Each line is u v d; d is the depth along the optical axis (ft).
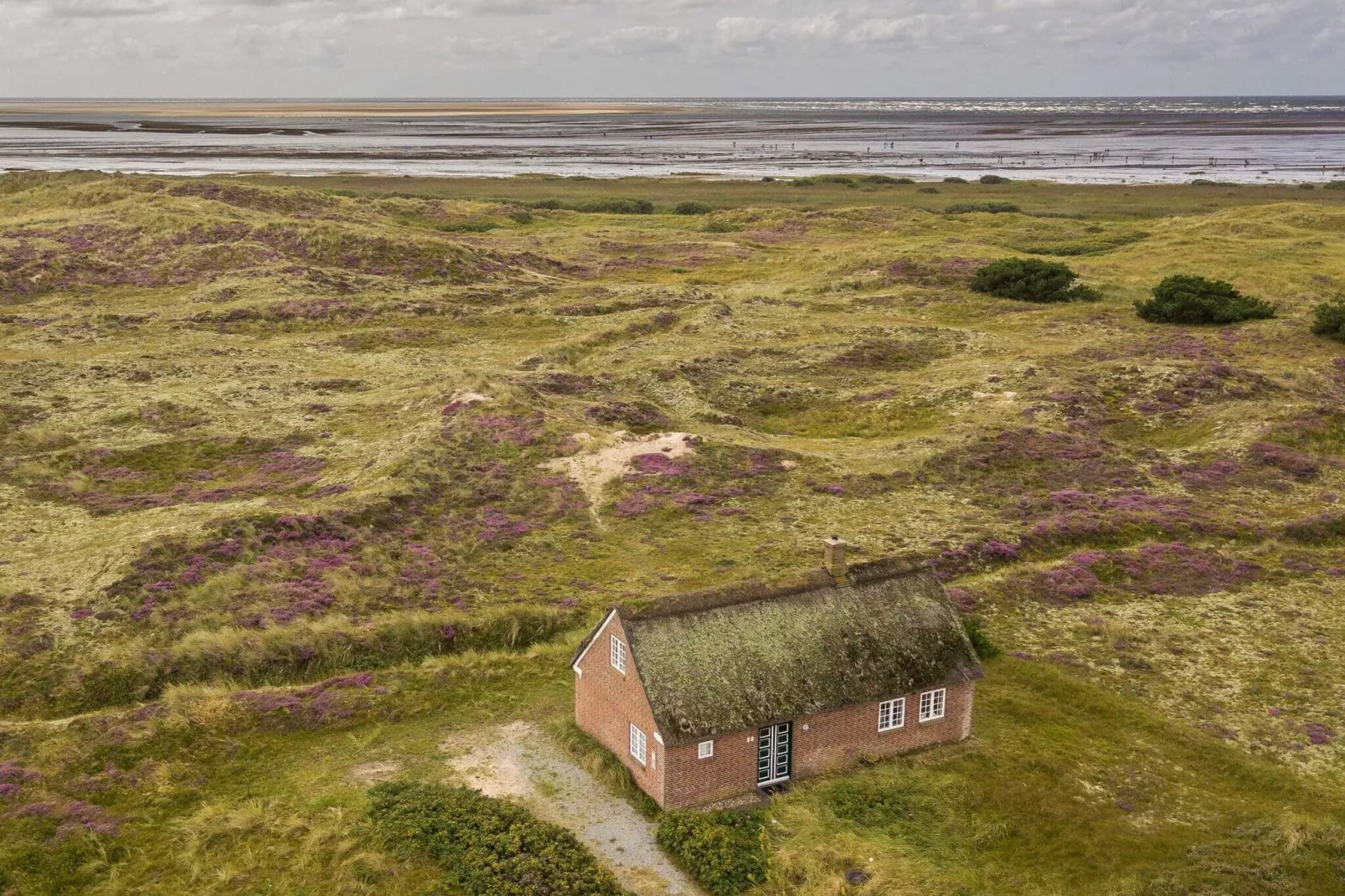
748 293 353.10
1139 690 135.03
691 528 180.24
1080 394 240.73
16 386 235.81
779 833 101.76
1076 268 382.01
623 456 204.64
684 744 102.47
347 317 309.63
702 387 255.50
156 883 95.55
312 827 102.01
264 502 181.47
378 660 139.95
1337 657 143.13
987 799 110.22
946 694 118.01
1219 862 100.32
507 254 392.88
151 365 256.73
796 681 109.29
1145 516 183.21
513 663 137.08
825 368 272.72
